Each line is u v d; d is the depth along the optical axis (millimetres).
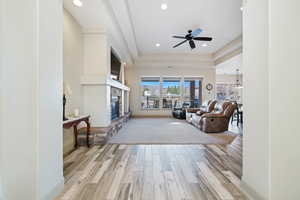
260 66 1608
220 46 7109
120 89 6551
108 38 4473
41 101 1576
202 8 4156
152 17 4625
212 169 2441
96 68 4277
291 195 1503
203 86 9297
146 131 5109
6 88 1509
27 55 1512
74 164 2605
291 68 1497
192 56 8398
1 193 1512
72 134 3639
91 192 1838
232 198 1737
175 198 1733
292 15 1503
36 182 1518
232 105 5230
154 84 9367
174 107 9148
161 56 8375
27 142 1512
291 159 1499
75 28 3832
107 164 2607
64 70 3373
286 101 1496
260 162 1614
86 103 4258
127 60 7543
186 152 3209
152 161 2742
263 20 1565
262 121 1584
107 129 3963
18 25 1509
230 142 3924
